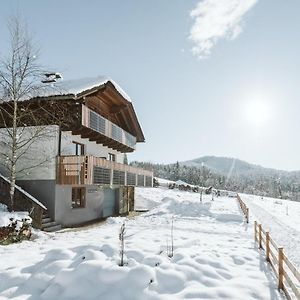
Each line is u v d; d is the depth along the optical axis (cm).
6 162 1852
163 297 641
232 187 14588
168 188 6244
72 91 1727
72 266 766
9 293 684
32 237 1393
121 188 2825
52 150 1789
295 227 2180
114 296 651
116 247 893
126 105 2511
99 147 2442
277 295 695
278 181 14212
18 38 1603
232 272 827
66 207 1902
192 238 1368
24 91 1645
